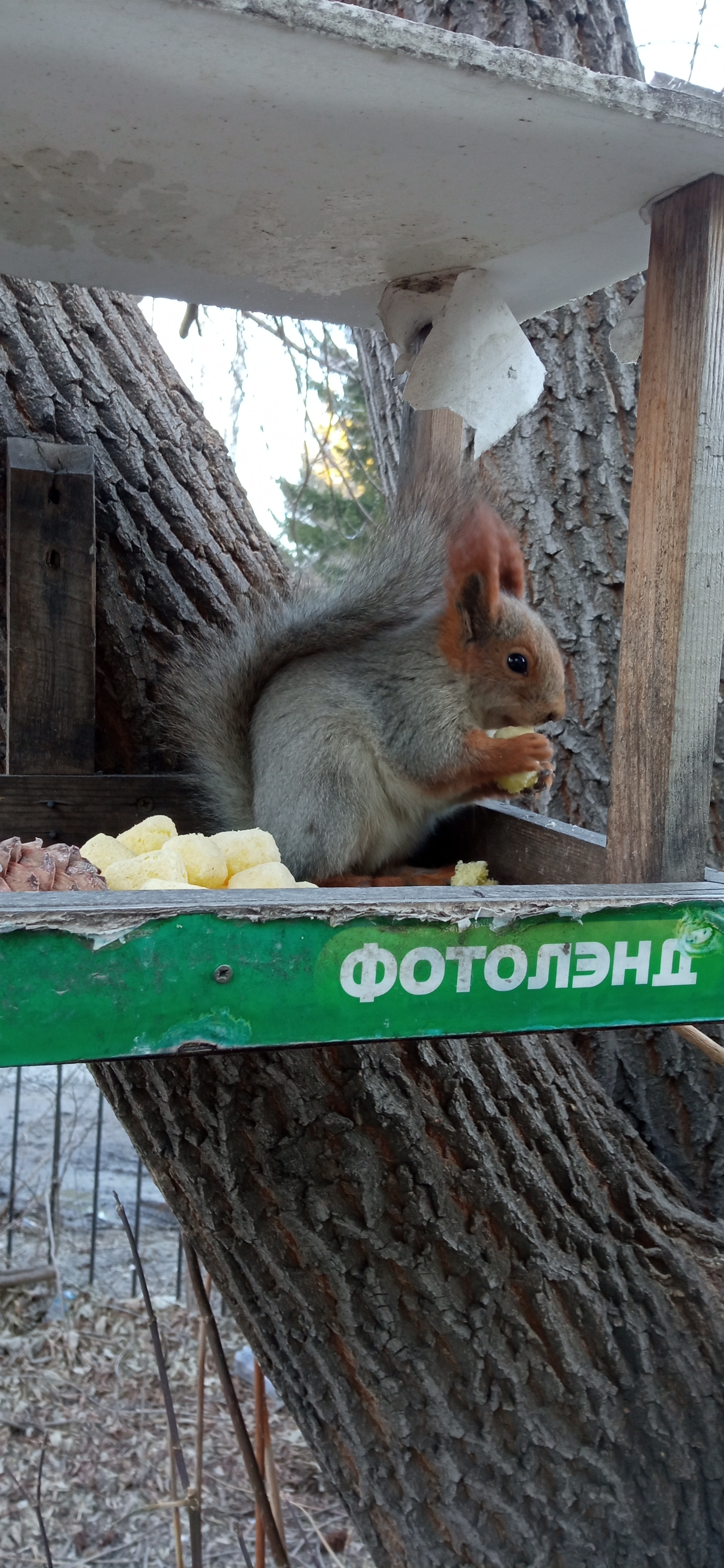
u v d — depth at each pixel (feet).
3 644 2.38
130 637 2.49
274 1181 1.98
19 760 2.30
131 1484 3.87
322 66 1.47
